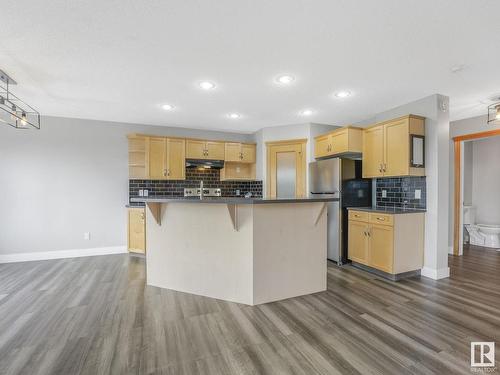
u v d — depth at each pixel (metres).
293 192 4.50
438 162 3.09
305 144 4.43
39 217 3.98
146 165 4.30
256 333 1.94
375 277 3.19
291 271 2.58
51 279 3.09
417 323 2.08
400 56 2.23
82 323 2.08
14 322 2.09
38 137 3.97
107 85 2.83
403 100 3.31
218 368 1.57
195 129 4.86
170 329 1.99
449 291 2.73
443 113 3.13
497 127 3.78
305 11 1.67
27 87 2.87
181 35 1.92
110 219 4.34
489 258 4.06
